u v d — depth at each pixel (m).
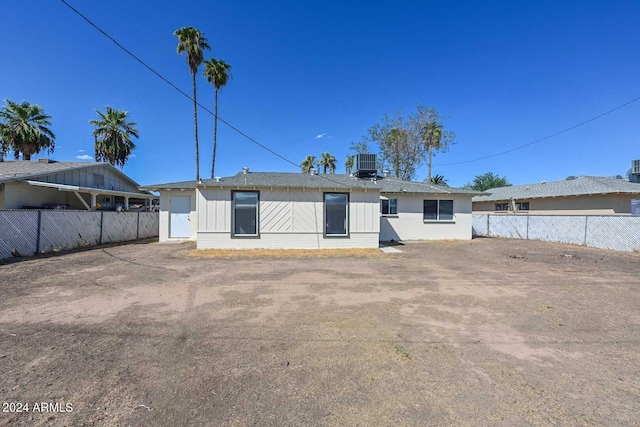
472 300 5.66
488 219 20.98
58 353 3.42
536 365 3.27
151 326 4.27
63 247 12.13
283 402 2.60
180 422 2.33
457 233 17.38
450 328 4.29
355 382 2.92
